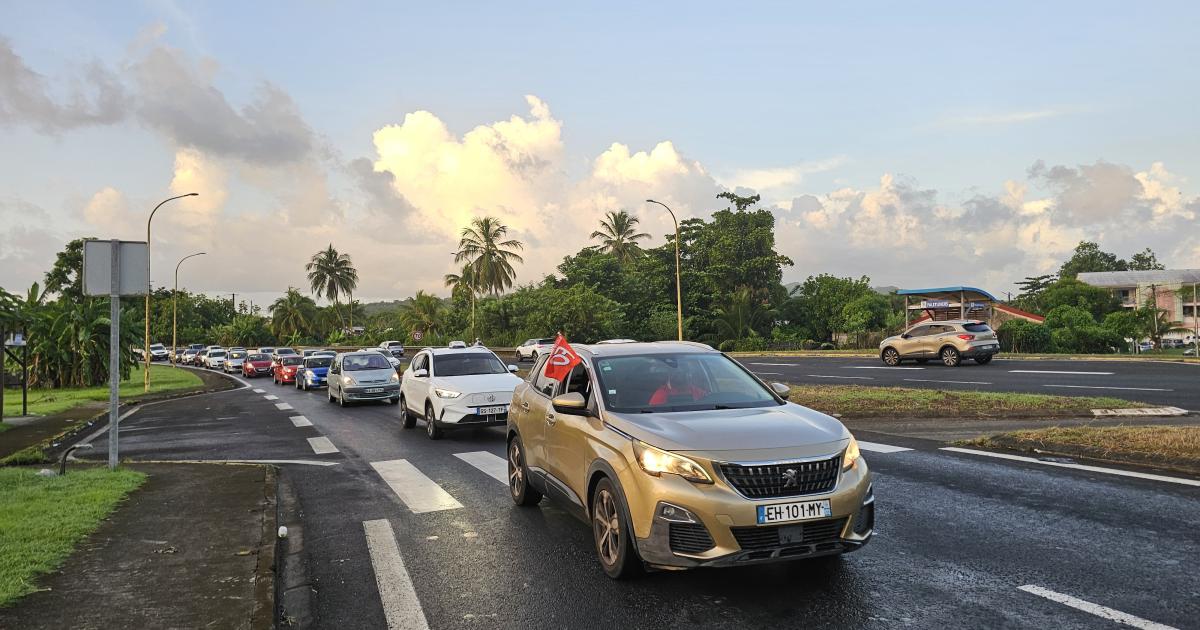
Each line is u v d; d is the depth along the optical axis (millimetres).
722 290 63375
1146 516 6180
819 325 59969
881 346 28344
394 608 4781
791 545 4500
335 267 98375
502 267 68188
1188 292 65562
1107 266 95438
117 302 9406
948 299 40906
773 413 5355
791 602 4582
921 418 13148
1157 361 25406
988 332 26156
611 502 5191
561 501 6152
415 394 13852
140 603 4602
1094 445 8906
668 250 68562
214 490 8062
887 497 7152
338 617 4660
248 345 95688
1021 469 8266
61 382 33469
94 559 5488
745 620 4340
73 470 9781
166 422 17703
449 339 71562
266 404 22000
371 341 83062
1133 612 4234
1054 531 5848
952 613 4324
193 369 55688
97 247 9281
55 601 4633
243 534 6180
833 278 60875
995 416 12891
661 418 5207
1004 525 6066
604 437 5285
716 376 6090
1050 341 35812
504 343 63625
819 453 4672
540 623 4438
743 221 65750
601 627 4328
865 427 12438
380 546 6172
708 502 4469
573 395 5727
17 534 6059
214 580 5027
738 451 4617
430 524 6855
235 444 13117
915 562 5230
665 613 4500
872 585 4820
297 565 5727
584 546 6031
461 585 5176
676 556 4543
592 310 58188
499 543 6168
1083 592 4555
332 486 8805
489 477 9078
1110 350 38219
